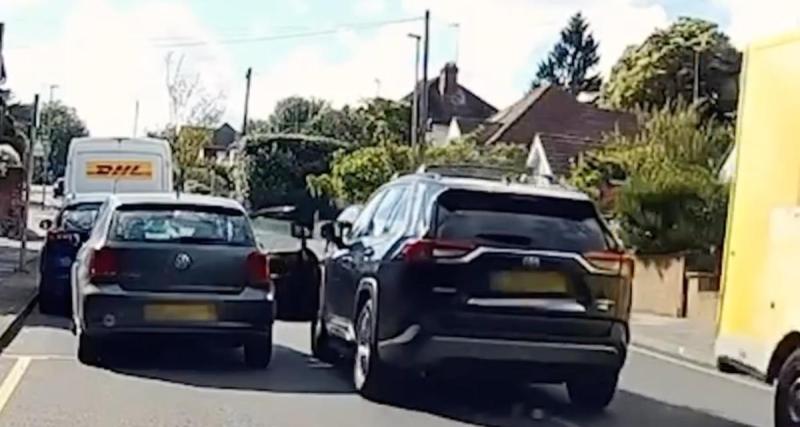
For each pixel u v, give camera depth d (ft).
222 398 39.24
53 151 284.00
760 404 44.80
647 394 46.14
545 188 40.63
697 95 201.46
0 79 108.17
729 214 38.06
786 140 34.65
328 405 38.88
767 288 35.17
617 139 132.87
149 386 41.04
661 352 62.80
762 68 36.47
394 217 42.06
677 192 84.53
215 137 231.91
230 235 44.55
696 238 83.15
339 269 45.60
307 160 184.75
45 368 43.93
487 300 37.65
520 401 41.96
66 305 62.64
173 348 50.01
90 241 46.24
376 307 39.40
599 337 38.45
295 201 178.09
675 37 217.77
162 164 91.61
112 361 46.21
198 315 43.29
